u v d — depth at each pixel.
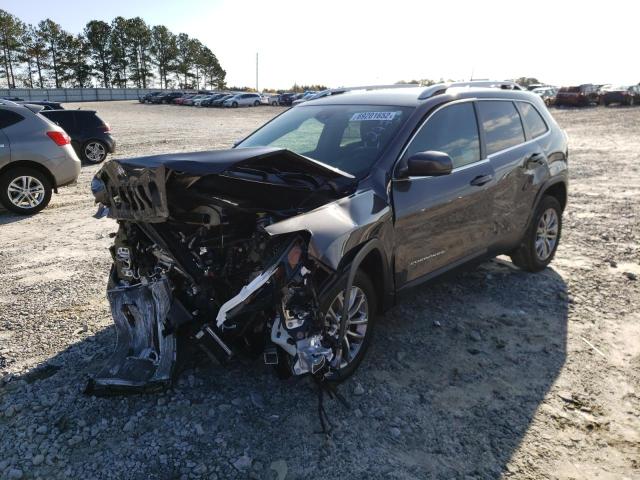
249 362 3.42
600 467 2.62
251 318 2.83
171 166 2.70
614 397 3.20
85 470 2.51
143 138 19.98
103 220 7.54
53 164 8.10
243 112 44.44
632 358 3.65
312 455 2.64
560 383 3.32
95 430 2.78
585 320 4.21
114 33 100.88
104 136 13.95
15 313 4.17
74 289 4.70
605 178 10.93
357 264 3.01
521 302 4.53
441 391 3.21
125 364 3.04
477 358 3.60
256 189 3.22
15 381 3.20
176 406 2.98
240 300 2.67
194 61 111.75
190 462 2.57
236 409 2.97
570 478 2.54
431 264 3.87
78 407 2.96
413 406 3.05
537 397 3.17
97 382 2.92
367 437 2.78
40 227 7.14
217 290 2.98
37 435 2.73
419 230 3.66
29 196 7.95
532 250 5.05
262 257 2.85
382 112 4.05
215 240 3.06
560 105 44.62
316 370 2.81
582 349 3.75
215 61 116.00
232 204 2.99
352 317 3.27
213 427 2.82
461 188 3.97
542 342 3.84
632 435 2.85
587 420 2.97
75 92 74.81
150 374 2.96
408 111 3.95
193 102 57.91
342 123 4.12
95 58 100.19
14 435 2.73
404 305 4.41
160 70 108.94
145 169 2.71
